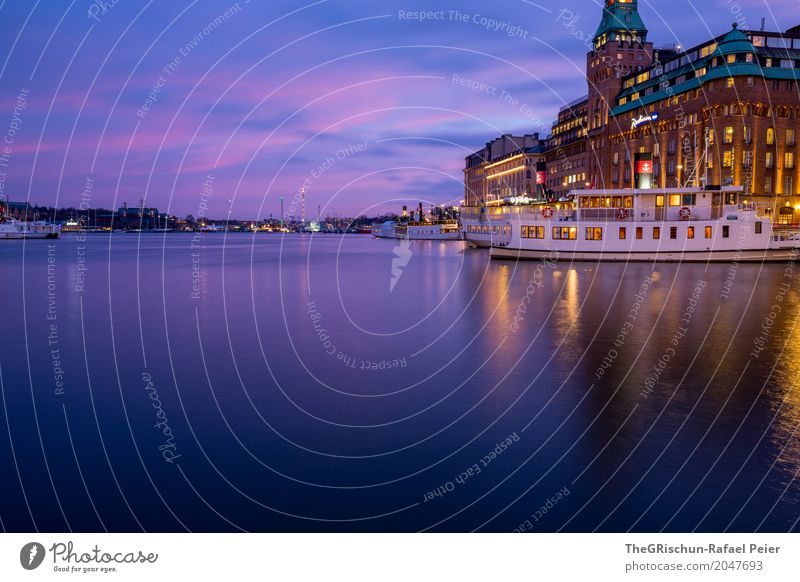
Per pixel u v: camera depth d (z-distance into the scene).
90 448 17.81
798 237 79.25
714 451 16.94
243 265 91.00
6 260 102.38
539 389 22.98
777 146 100.69
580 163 146.25
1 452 17.53
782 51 102.38
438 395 22.53
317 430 19.09
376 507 14.38
